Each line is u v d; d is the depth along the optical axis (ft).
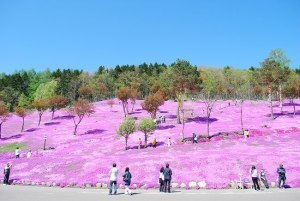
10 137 257.14
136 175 119.14
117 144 204.33
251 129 215.72
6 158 184.85
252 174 101.65
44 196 87.15
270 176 114.21
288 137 181.57
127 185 92.43
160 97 275.18
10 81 588.91
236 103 369.71
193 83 263.49
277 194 88.99
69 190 102.78
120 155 159.94
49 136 251.80
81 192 97.09
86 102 271.90
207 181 109.81
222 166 122.62
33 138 247.91
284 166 121.80
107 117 328.08
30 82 618.03
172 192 96.27
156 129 239.91
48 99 346.95
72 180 119.14
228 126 233.76
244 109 325.62
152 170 122.31
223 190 100.07
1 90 547.49
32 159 157.58
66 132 263.29
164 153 154.10
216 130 220.02
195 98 415.44
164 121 272.92
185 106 374.43
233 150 151.84
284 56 278.46
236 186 105.29
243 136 198.29
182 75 263.08
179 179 112.37
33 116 359.25
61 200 79.25
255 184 101.30
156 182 111.04
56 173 129.80
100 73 637.71
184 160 130.93
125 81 545.85
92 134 249.14
